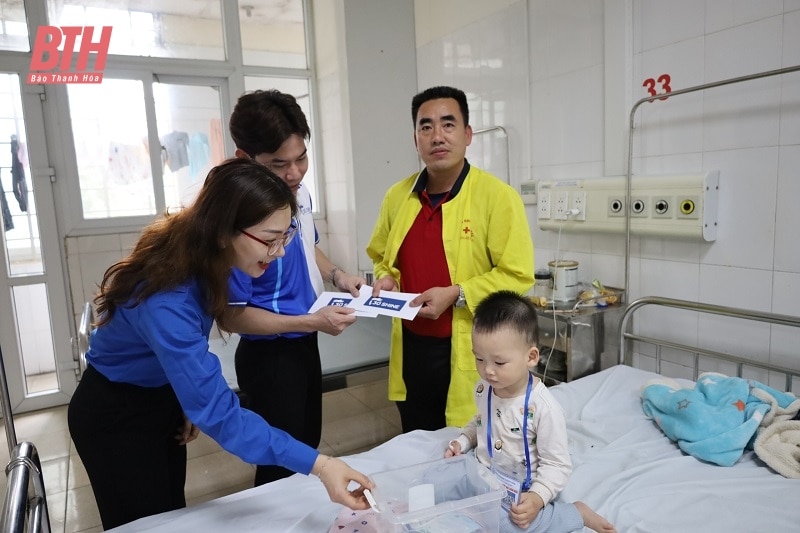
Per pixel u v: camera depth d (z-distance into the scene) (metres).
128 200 3.46
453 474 1.17
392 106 3.59
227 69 3.62
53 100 3.17
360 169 3.56
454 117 1.55
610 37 2.12
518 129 2.67
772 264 1.70
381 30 3.49
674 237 1.94
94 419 1.17
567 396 1.75
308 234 1.65
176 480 1.39
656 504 1.18
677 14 1.90
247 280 1.35
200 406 0.96
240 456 0.98
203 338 1.00
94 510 2.23
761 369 1.75
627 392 1.76
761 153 1.69
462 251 1.60
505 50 2.70
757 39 1.68
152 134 3.46
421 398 1.74
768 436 1.36
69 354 3.36
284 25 3.85
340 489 0.98
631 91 2.08
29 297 3.27
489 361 1.13
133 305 0.98
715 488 1.23
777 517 1.12
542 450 1.14
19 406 3.26
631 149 2.03
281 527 1.11
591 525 1.10
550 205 2.39
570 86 2.35
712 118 1.82
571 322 2.04
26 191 3.20
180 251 0.98
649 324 2.09
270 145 1.34
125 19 3.34
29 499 0.99
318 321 1.41
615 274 2.22
